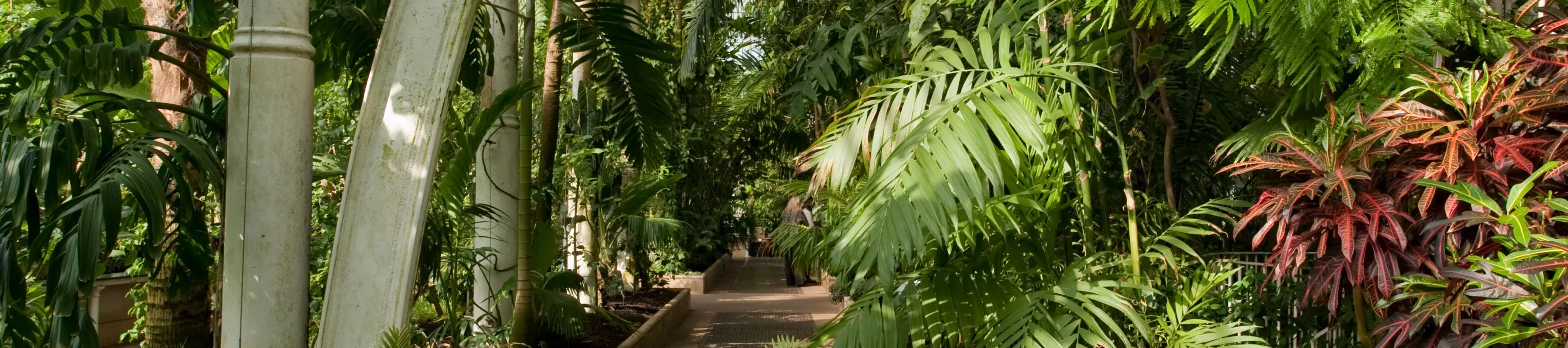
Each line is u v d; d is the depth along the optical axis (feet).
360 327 8.28
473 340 13.23
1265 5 6.46
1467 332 6.09
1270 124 8.77
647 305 23.47
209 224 13.67
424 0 8.32
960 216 8.57
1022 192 8.61
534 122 21.31
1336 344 8.84
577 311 14.79
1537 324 5.33
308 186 8.46
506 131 14.58
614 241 22.74
